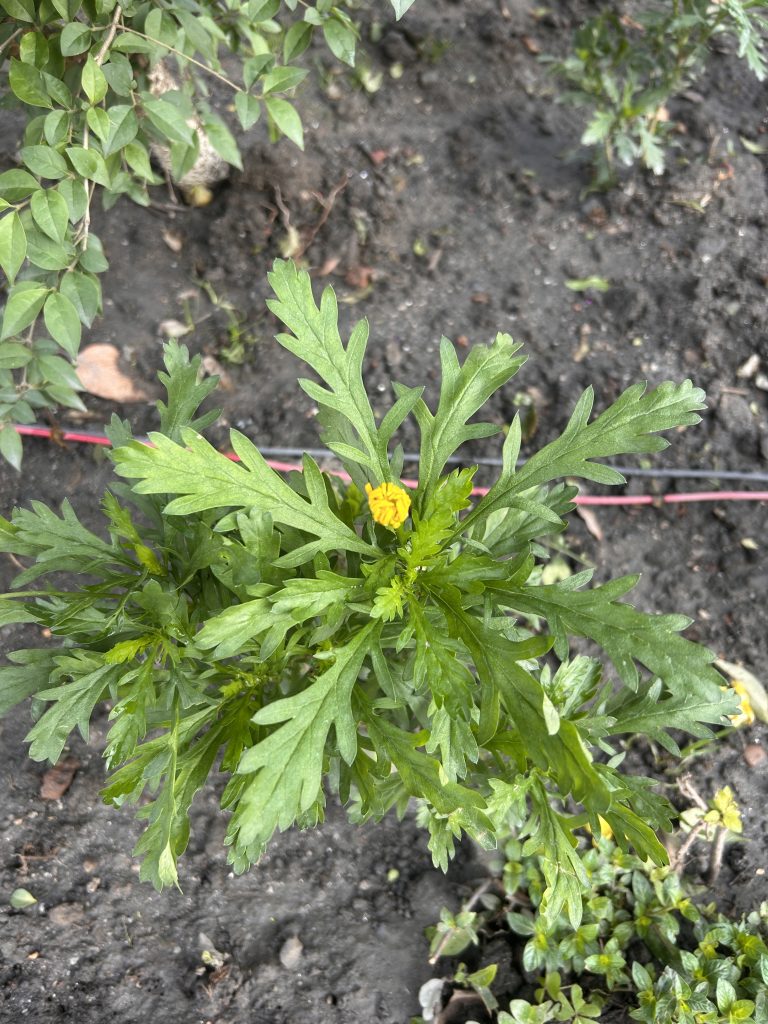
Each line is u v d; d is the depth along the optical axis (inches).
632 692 16.1
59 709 14.4
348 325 27.0
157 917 20.5
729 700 15.7
